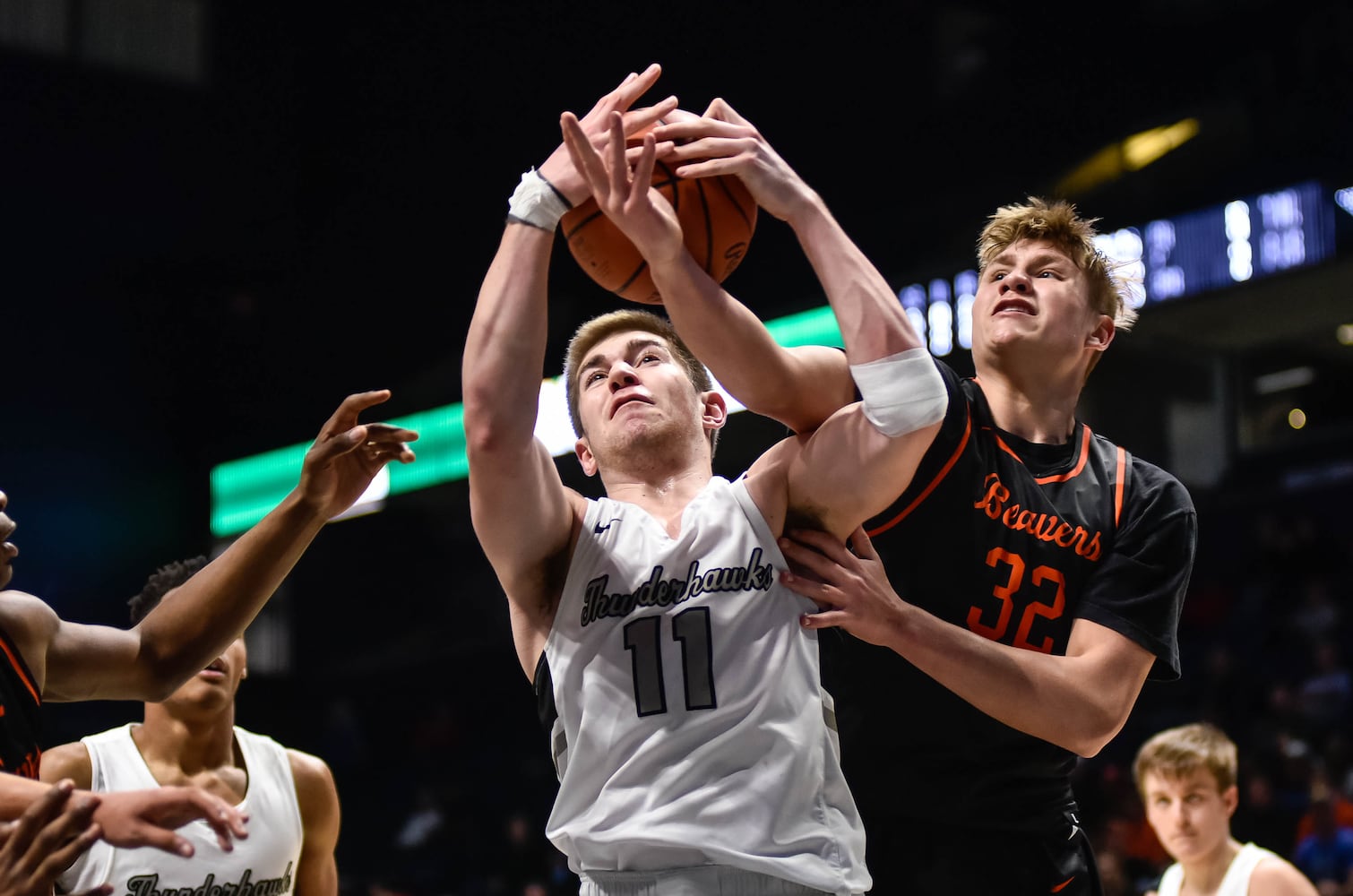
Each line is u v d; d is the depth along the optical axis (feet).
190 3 43.98
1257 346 37.73
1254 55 38.01
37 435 47.80
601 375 8.61
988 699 8.50
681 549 7.70
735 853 6.94
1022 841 9.61
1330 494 45.27
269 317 52.01
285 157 47.14
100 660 8.72
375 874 43.14
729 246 8.16
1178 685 40.75
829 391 8.54
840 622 7.88
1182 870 14.61
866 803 9.55
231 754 11.93
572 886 37.60
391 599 51.21
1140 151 39.22
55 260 47.34
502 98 44.78
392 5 43.96
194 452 51.31
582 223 8.07
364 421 49.47
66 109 43.11
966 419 9.46
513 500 7.59
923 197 42.80
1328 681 37.04
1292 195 33.06
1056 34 41.22
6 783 6.81
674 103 8.16
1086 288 10.18
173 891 10.99
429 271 48.78
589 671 7.54
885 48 42.29
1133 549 9.60
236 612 8.96
